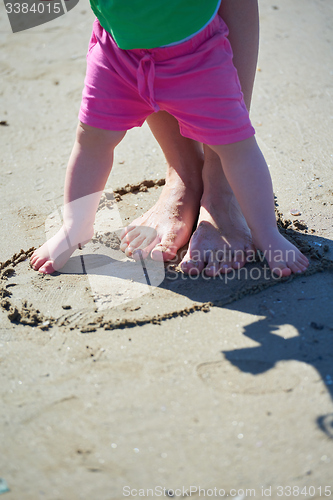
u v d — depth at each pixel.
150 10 1.39
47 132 2.76
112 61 1.52
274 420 1.17
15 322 1.56
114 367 1.36
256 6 1.60
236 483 1.05
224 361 1.34
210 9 1.44
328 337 1.39
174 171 1.93
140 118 1.63
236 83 1.49
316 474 1.05
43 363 1.39
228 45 1.52
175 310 1.54
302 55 3.30
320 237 1.81
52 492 1.06
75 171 1.68
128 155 2.50
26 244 1.92
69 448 1.15
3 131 2.79
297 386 1.25
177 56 1.46
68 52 3.67
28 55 3.67
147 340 1.44
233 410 1.20
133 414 1.22
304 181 2.15
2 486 1.07
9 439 1.18
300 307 1.50
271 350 1.36
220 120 1.48
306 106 2.75
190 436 1.15
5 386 1.33
